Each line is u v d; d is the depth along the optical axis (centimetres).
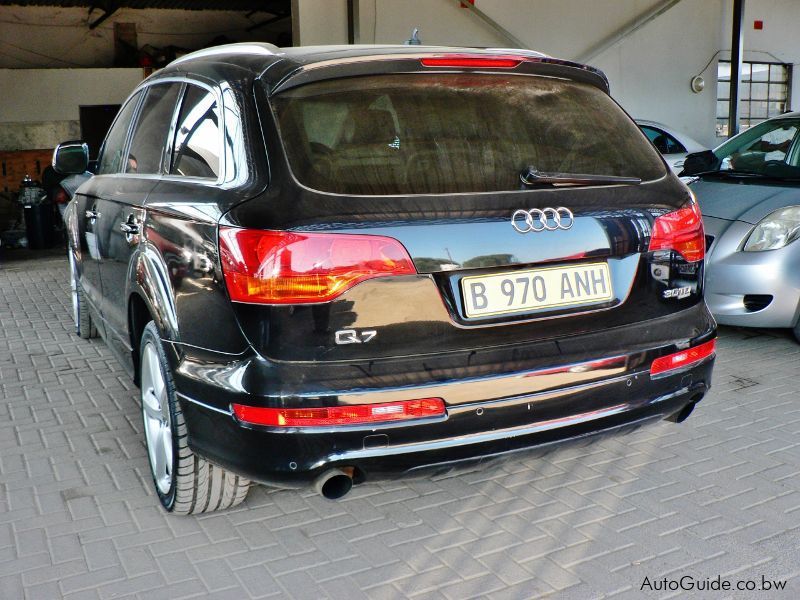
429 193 235
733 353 491
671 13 1328
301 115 242
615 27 1288
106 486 326
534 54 284
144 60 1641
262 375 227
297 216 225
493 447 240
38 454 359
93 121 1460
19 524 295
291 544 279
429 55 258
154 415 302
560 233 246
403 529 289
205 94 282
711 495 309
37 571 263
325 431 226
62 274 831
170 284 267
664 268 267
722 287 479
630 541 277
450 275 233
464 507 305
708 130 1395
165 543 280
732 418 387
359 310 226
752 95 1469
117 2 1677
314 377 226
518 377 240
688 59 1355
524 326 242
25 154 1348
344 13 1125
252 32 1883
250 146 242
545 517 296
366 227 226
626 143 280
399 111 248
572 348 249
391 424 229
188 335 257
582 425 252
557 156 258
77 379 464
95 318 427
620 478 326
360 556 271
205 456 255
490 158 248
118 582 256
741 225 479
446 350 234
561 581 254
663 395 267
